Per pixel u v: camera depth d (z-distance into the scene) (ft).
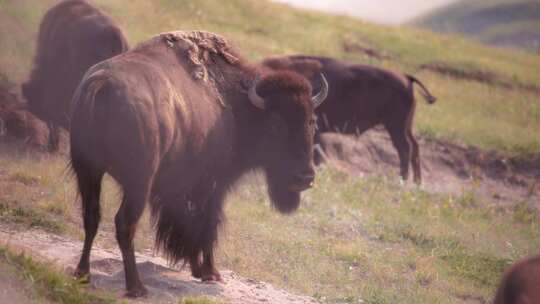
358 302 97.19
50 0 182.39
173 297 76.13
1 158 118.62
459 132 218.59
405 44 288.71
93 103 70.33
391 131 178.29
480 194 190.60
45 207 100.73
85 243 73.36
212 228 89.10
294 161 90.68
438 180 194.70
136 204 71.05
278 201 95.91
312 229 129.49
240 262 104.12
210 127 85.05
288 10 285.84
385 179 175.83
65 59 127.85
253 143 92.79
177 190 84.38
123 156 70.08
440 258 130.72
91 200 73.05
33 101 127.65
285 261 110.42
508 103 263.49
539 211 183.42
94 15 129.80
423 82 257.75
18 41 159.94
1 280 64.03
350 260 117.91
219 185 90.12
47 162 121.60
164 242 87.97
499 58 319.27
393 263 121.39
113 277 78.33
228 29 237.86
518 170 209.36
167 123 73.92
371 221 141.28
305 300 92.48
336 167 177.17
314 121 93.86
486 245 144.05
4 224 90.79
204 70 86.99
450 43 320.70
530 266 51.62
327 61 174.81
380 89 174.91
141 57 78.89
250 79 93.04
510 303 50.47
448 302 108.47
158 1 231.91
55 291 66.44
